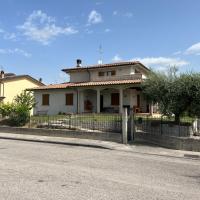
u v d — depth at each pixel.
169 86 16.84
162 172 9.62
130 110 18.33
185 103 16.53
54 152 13.72
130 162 11.49
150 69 19.44
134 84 28.98
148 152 14.58
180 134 16.20
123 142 17.08
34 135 21.02
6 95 43.56
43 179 8.07
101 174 8.98
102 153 13.90
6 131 22.84
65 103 34.53
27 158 11.68
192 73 16.72
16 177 8.24
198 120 16.84
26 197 6.37
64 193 6.73
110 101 33.62
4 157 11.83
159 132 17.22
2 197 6.36
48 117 22.16
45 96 36.03
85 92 34.09
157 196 6.73
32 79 47.81
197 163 11.72
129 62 32.69
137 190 7.20
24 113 23.00
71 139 18.70
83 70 35.97
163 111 17.42
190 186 7.80
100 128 19.11
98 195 6.64
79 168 9.84
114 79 32.81
